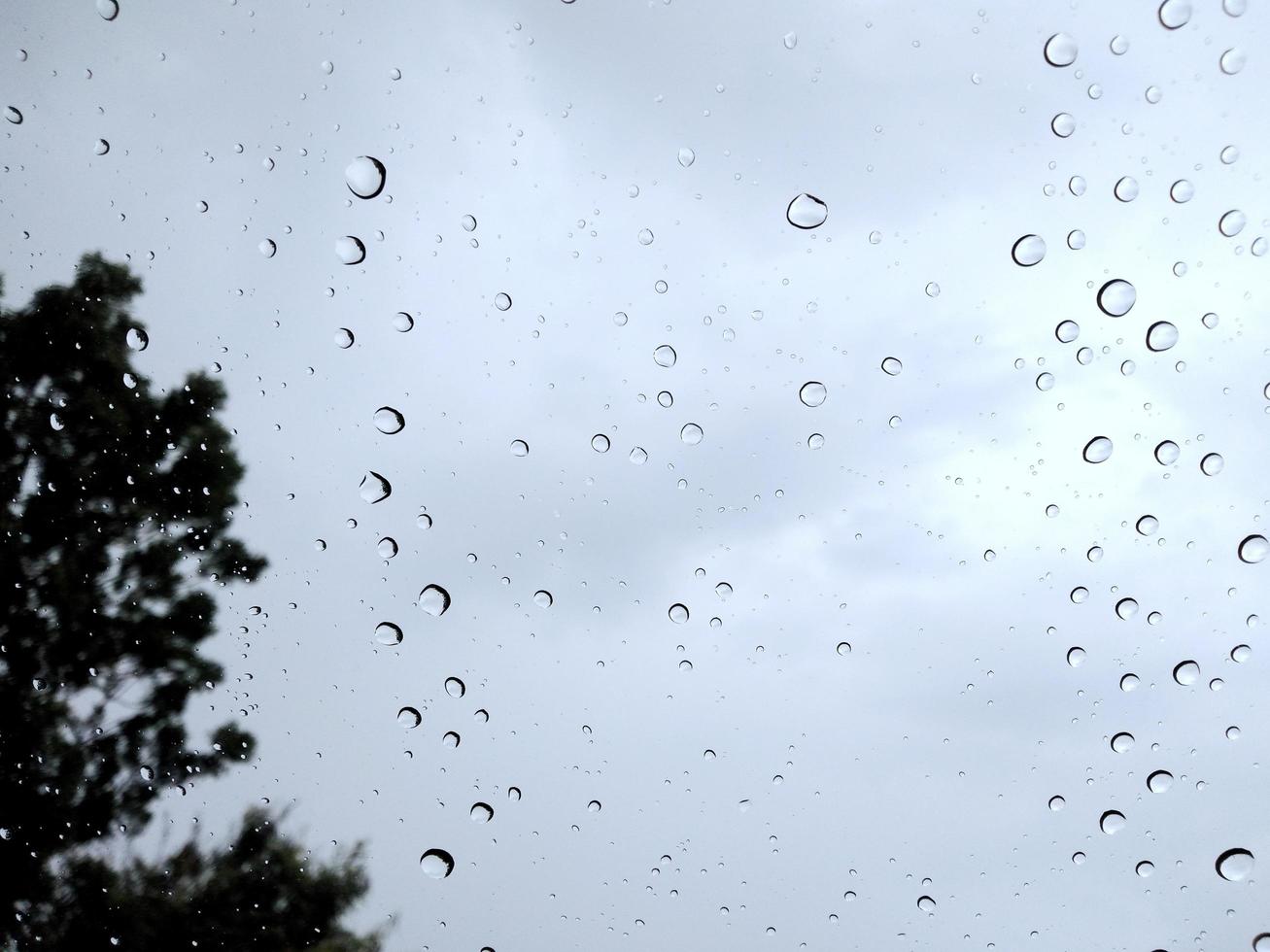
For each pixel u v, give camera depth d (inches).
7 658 155.5
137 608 159.8
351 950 132.3
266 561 154.2
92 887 140.6
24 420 157.8
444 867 103.8
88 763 153.6
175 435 154.9
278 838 139.3
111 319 153.8
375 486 123.5
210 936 136.2
